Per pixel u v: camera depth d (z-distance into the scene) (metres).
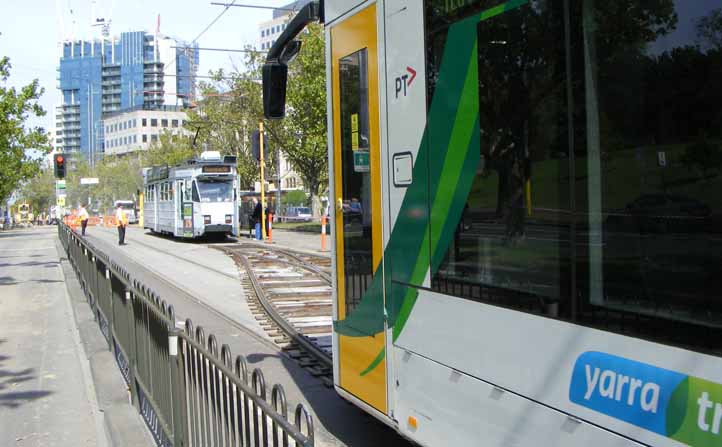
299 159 37.06
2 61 25.56
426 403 3.79
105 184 100.38
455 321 3.49
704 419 2.16
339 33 4.89
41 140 27.44
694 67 2.24
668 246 2.30
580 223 2.67
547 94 2.84
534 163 2.91
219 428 3.46
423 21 3.78
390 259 4.20
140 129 131.38
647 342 2.37
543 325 2.86
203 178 31.25
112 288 8.32
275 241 31.38
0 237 47.00
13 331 10.53
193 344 3.90
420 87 3.82
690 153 2.25
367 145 4.50
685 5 2.28
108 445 5.66
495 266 3.15
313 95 32.22
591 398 2.60
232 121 42.94
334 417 6.09
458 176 3.47
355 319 4.76
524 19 2.96
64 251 26.56
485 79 3.25
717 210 2.15
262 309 11.81
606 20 2.55
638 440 2.38
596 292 2.59
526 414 2.96
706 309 2.17
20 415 6.48
